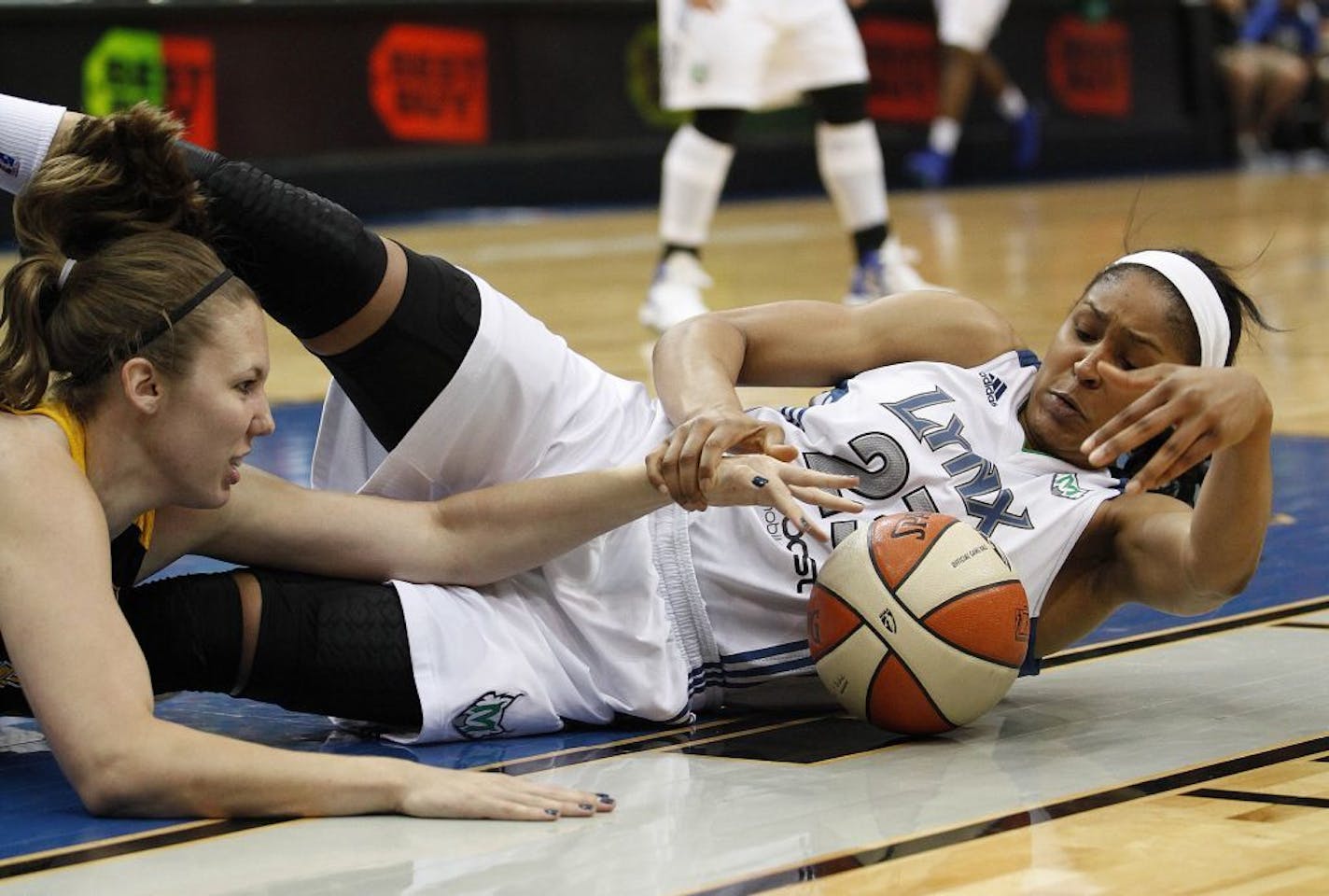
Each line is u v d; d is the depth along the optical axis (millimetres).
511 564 2727
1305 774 2357
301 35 12977
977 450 2811
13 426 2348
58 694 2256
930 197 15008
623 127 14734
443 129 13828
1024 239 11156
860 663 2537
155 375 2373
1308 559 3795
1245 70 17609
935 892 1946
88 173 2396
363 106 13344
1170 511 2738
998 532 2738
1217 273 2822
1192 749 2502
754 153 15688
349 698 2643
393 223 13164
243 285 2445
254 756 2279
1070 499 2779
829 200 14984
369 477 3021
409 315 2764
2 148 2713
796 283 9016
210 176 2682
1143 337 2719
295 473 4770
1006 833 2143
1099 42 17000
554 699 2746
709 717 2848
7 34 11672
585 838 2176
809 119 16016
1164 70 17500
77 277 2373
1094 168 17047
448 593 2727
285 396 6293
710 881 2006
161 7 12242
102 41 12008
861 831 2174
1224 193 14422
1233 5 17641
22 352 2373
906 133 15984
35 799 2430
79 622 2260
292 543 2695
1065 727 2656
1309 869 1980
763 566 2760
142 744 2254
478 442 2838
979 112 16516
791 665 2752
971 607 2504
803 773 2459
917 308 2996
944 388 2863
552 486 2693
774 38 7652
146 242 2400
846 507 2496
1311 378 6336
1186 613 2762
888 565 2531
